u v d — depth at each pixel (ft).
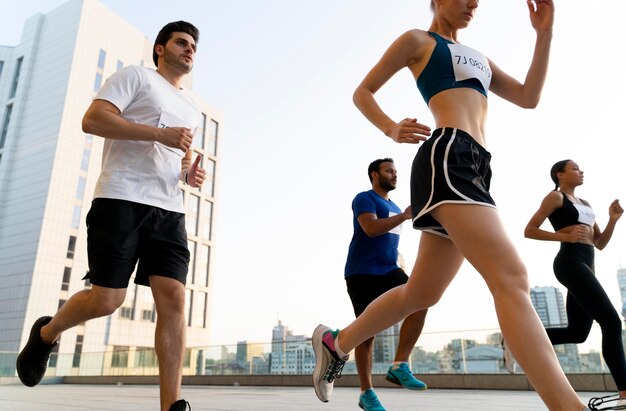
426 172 5.11
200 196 126.52
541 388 3.86
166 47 7.85
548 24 6.13
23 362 7.20
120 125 6.30
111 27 123.03
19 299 97.76
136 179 6.66
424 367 23.85
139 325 112.88
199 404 12.56
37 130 111.86
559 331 10.81
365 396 8.71
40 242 100.12
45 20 123.24
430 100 5.73
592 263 10.02
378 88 6.04
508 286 4.31
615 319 9.12
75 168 109.40
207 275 124.88
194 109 8.00
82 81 114.01
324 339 7.21
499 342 21.70
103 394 19.24
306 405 11.86
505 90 6.49
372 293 9.77
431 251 5.60
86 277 6.43
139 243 6.59
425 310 9.05
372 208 9.90
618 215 10.71
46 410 10.18
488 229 4.57
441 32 6.32
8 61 124.36
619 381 8.77
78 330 99.81
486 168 5.34
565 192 10.87
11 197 109.50
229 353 34.63
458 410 9.72
